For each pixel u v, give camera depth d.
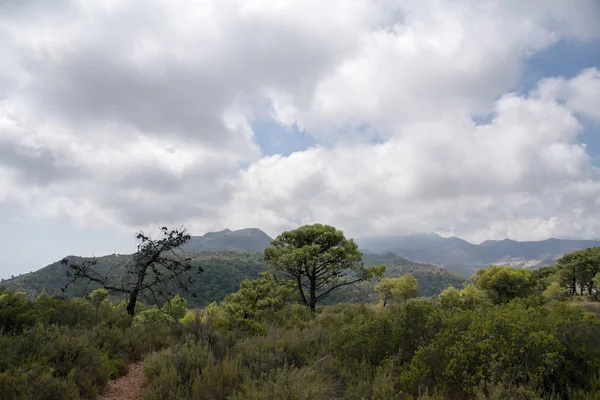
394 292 54.75
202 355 7.10
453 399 4.75
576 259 56.72
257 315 20.89
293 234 27.09
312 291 26.41
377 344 6.48
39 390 4.82
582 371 4.43
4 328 8.65
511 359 4.51
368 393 4.87
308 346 8.21
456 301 8.62
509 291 31.59
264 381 5.51
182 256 17.30
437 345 5.16
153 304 16.55
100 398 6.32
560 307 6.05
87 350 6.98
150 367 6.87
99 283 15.73
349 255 25.61
